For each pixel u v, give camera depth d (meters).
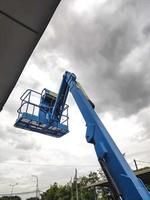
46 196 48.41
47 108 7.50
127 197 2.85
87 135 3.85
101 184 16.92
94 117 3.91
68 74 5.60
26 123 7.03
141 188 2.84
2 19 2.91
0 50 3.30
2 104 4.44
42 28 3.04
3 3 2.71
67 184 43.34
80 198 32.66
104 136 3.52
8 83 3.88
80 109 4.36
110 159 3.26
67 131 7.11
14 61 3.48
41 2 2.71
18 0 2.68
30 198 57.97
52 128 7.04
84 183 42.09
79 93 4.66
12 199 66.00
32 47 3.30
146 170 12.84
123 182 2.96
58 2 2.72
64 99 6.43
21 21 2.93
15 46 3.26
